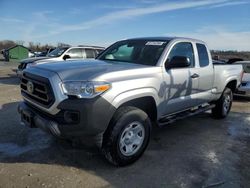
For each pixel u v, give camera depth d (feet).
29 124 12.87
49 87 11.49
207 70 18.56
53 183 11.14
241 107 28.50
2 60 128.88
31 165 12.56
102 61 15.15
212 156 14.65
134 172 12.42
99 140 11.69
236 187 11.48
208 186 11.47
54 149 14.39
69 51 40.37
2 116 20.20
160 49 15.26
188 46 17.12
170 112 15.60
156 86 13.70
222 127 20.36
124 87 12.01
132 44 16.87
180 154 14.73
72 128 11.13
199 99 18.13
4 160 12.95
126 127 12.30
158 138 17.22
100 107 11.16
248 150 15.79
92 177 11.80
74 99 11.07
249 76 33.04
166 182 11.68
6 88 35.14
